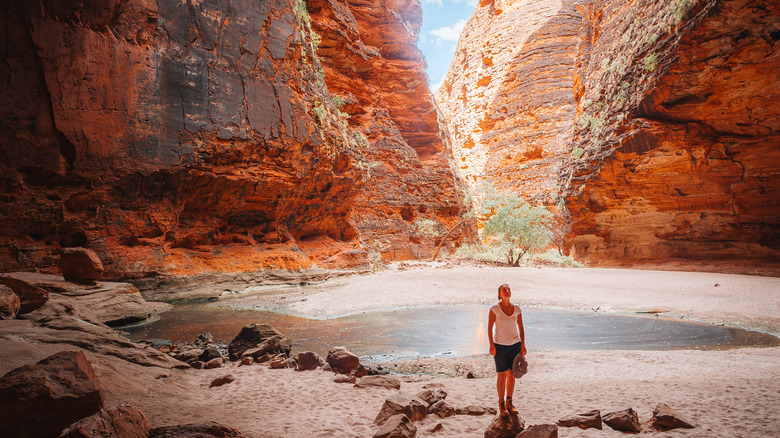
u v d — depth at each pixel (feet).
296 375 23.98
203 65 59.26
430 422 16.35
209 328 39.45
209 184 61.05
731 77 78.48
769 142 80.43
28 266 44.55
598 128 107.04
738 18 72.13
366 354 30.78
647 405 17.81
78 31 48.01
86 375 13.33
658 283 64.34
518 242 109.09
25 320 27.25
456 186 146.92
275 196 71.31
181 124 56.44
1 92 44.01
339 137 85.46
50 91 46.21
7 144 44.14
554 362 27.27
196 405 18.53
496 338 15.48
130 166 51.62
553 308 52.19
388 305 52.65
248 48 65.05
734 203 84.89
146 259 52.95
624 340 35.09
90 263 39.86
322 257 82.69
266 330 30.07
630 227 98.89
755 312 44.19
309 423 16.07
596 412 15.90
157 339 34.96
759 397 17.98
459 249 129.18
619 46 107.24
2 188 44.24
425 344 33.63
